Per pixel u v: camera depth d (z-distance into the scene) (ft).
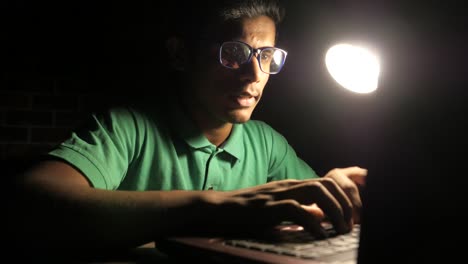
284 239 2.07
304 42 5.16
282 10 3.67
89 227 2.23
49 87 6.77
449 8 1.31
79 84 6.89
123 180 3.60
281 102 5.71
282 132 5.72
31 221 2.25
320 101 5.25
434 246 1.29
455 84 1.29
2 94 6.55
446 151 1.30
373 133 1.45
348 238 2.13
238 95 3.48
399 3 1.42
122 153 3.36
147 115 3.76
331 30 3.65
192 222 2.28
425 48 1.35
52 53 6.76
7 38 6.54
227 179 3.92
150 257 2.23
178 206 2.32
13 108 6.61
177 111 3.81
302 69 5.32
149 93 6.63
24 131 6.67
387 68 1.43
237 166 4.02
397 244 1.35
